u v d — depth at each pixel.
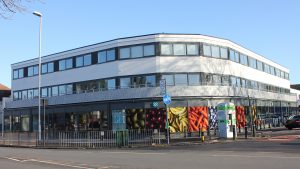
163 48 41.28
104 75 44.06
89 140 31.83
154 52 41.19
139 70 41.66
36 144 34.19
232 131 33.03
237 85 47.62
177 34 41.75
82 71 46.81
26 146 33.62
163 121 39.56
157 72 40.81
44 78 52.34
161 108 39.84
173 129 39.50
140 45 41.97
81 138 32.31
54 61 51.06
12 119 57.16
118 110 41.91
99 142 31.42
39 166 16.78
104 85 43.97
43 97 52.19
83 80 46.59
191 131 39.81
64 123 47.88
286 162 15.23
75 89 47.59
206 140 31.00
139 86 41.34
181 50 41.62
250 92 50.56
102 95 43.31
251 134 36.97
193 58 41.72
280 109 64.31
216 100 42.16
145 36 41.78
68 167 16.09
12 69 58.62
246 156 18.05
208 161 16.50
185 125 39.94
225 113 32.81
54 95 50.62
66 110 47.81
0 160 20.08
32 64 55.00
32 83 54.75
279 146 23.05
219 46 44.44
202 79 41.69
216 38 44.12
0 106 61.06
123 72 42.38
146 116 40.31
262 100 55.59
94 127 43.84
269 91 60.28
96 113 43.97
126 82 42.16
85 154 22.94
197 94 40.84
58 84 50.16
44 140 33.78
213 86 42.06
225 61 44.91
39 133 34.34
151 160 17.81
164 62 41.00
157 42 41.28
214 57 43.53
